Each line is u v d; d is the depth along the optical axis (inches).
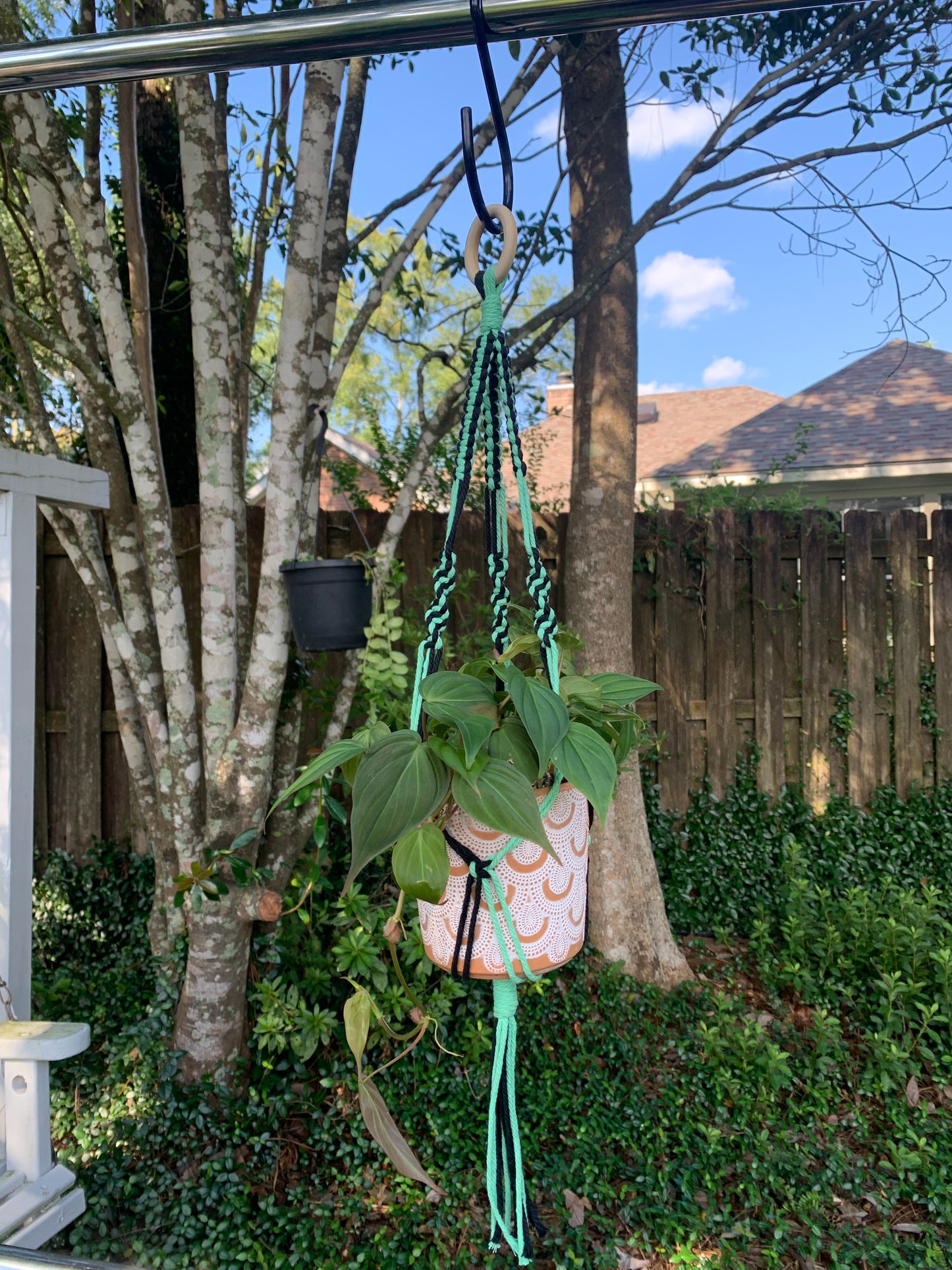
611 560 127.0
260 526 140.3
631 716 40.7
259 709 93.4
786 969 120.0
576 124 127.1
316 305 93.4
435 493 166.6
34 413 111.7
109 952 129.4
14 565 69.5
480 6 27.9
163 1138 88.3
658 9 27.9
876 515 175.6
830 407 316.8
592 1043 107.7
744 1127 95.0
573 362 135.0
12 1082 59.6
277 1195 85.4
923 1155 91.6
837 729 173.9
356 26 29.7
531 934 34.7
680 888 151.0
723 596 165.8
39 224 100.2
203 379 93.4
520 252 129.1
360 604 92.2
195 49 31.2
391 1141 40.4
